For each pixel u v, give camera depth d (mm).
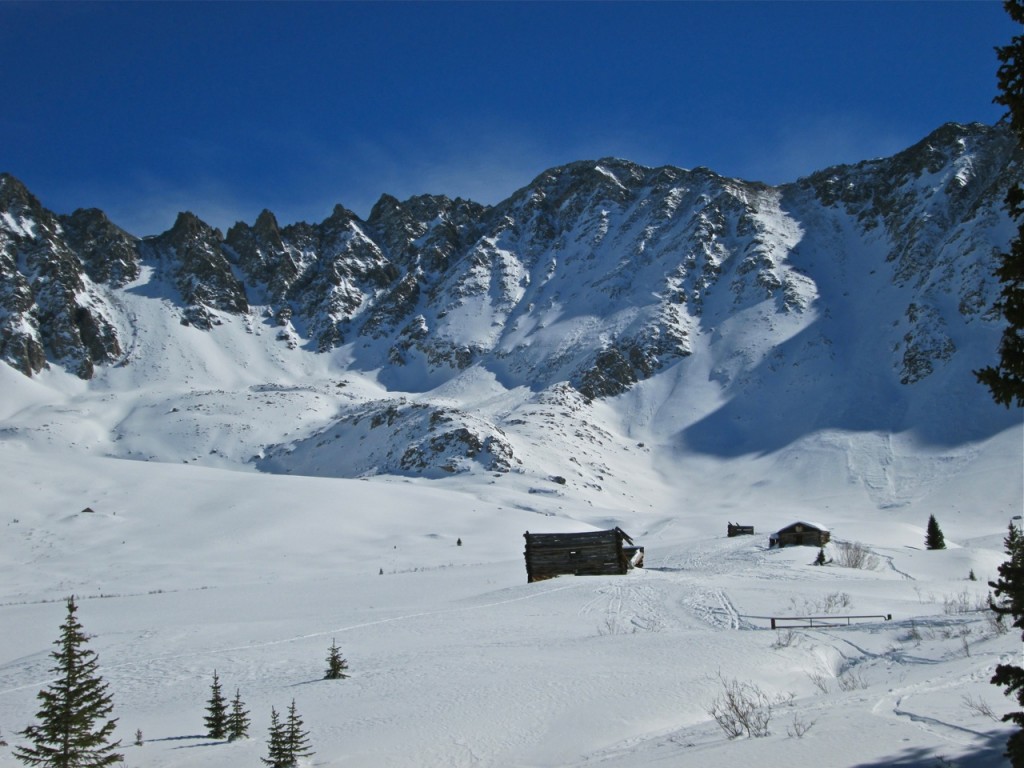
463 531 107438
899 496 141875
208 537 98438
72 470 126688
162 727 20000
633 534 114438
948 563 55594
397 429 195375
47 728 14172
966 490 134750
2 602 66750
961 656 17000
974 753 9219
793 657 20500
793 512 136375
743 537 78250
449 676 21719
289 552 93188
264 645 31234
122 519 104625
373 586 59125
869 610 29969
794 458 175125
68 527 99812
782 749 10352
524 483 155750
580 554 52469
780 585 40125
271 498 117062
